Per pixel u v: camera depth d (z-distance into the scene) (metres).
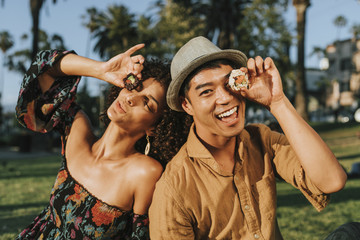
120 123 1.77
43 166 13.38
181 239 1.59
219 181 1.59
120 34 30.61
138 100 1.75
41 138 24.58
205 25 29.20
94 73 1.88
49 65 1.94
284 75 16.30
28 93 2.01
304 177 1.56
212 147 1.64
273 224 1.63
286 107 1.47
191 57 1.58
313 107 50.53
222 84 1.48
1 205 6.09
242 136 1.67
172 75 1.67
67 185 1.85
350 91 46.50
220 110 1.48
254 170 1.67
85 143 1.94
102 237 1.78
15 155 21.14
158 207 1.61
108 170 1.82
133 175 1.78
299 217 4.71
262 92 1.46
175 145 1.90
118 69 1.82
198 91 1.50
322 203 1.56
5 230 4.36
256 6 15.82
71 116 2.05
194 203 1.58
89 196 1.79
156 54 20.42
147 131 1.88
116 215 1.78
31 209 5.70
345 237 1.67
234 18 26.44
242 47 15.55
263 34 15.79
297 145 1.44
